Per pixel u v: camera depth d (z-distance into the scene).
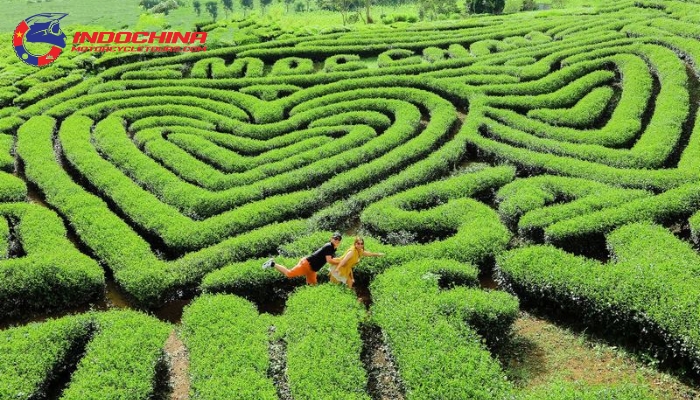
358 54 32.31
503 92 24.20
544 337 12.72
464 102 24.28
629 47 26.34
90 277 14.77
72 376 11.95
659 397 10.75
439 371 10.98
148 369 11.92
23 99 27.28
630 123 20.34
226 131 23.58
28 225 16.94
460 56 29.62
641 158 18.11
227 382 11.31
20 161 21.83
